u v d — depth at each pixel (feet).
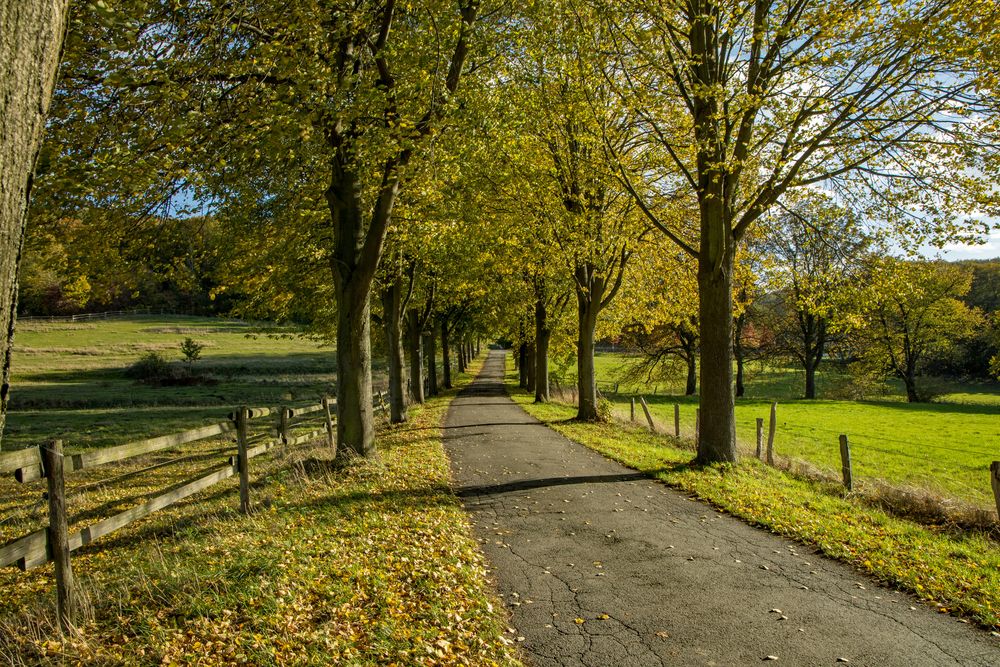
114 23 16.60
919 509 28.99
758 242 50.31
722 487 32.22
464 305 112.27
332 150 33.60
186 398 113.91
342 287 36.81
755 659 14.53
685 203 55.01
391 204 34.96
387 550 21.15
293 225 45.52
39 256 37.22
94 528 15.74
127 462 48.14
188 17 28.32
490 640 15.31
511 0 37.45
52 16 8.21
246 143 29.71
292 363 185.68
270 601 16.03
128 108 27.76
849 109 34.17
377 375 162.91
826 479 37.73
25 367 157.99
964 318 147.23
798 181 37.58
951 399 149.79
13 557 13.03
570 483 34.37
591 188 55.88
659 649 15.06
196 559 19.83
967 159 35.50
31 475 13.79
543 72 45.83
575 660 14.53
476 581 19.17
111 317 273.54
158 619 15.23
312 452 38.52
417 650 14.29
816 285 42.52
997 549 23.02
